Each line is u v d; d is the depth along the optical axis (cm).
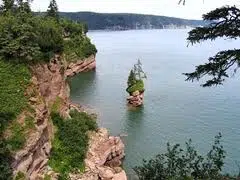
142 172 2083
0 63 3900
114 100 9500
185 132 6875
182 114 8162
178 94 10219
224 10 1434
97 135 5578
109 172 4672
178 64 16575
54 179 4034
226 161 5391
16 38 4112
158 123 7500
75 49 13875
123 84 11656
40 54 4538
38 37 4588
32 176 3731
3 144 3291
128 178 4975
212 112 8288
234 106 8788
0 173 3145
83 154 4703
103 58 19162
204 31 1480
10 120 3581
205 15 1471
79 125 5381
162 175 1981
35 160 3866
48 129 4475
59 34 5334
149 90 10781
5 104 3659
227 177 1975
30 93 3969
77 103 9100
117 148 5447
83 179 4325
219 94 10144
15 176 3328
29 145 3594
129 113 8288
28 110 3828
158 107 8819
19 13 4894
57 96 5159
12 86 3838
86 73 13962
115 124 7469
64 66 5541
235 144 6141
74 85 11525
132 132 6956
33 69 4278
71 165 4481
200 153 5756
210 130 6962
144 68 15288
